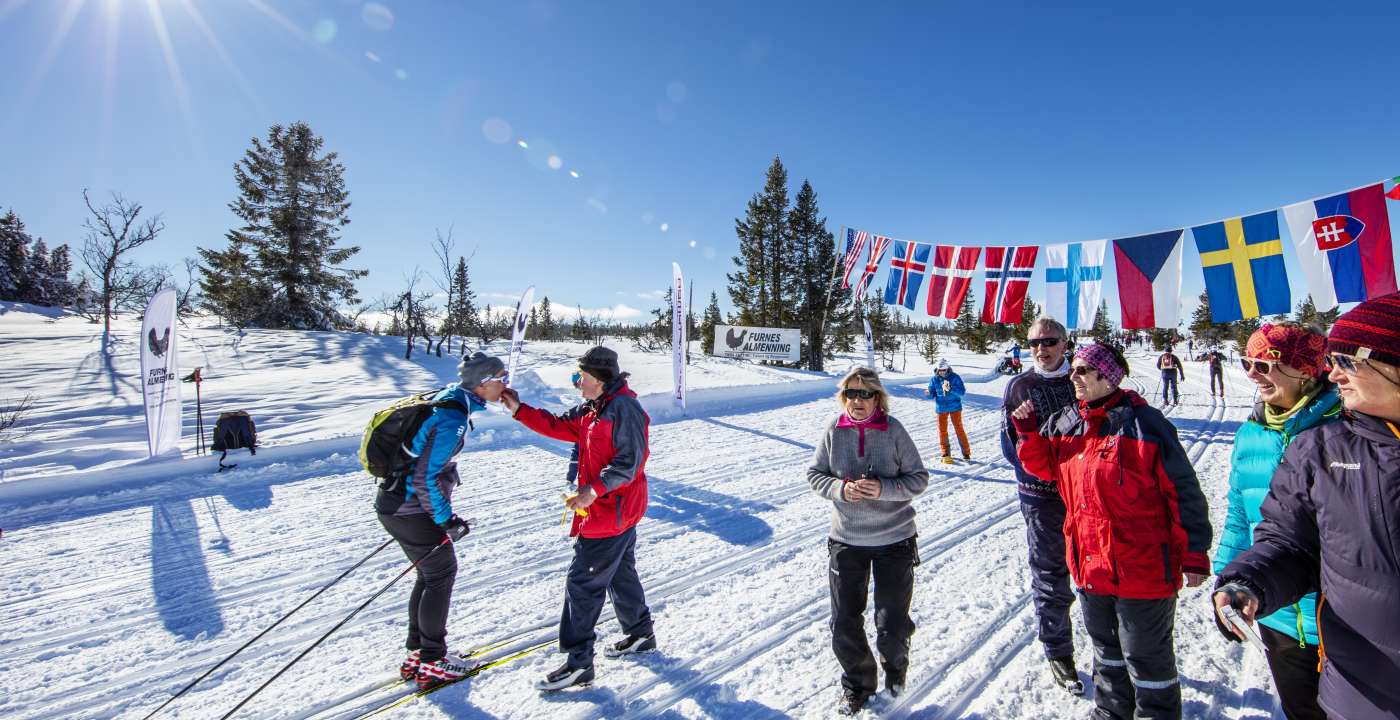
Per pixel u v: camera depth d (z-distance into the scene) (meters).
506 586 4.04
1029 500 2.84
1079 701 2.61
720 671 2.93
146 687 2.92
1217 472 6.83
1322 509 1.42
